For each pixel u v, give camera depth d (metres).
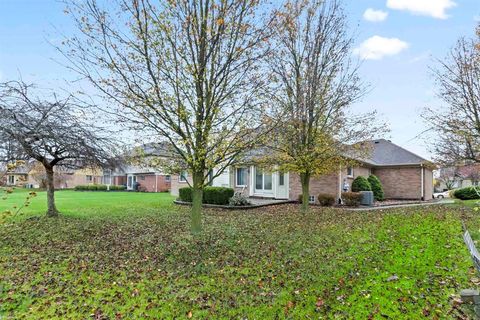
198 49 7.47
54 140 9.04
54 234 8.32
